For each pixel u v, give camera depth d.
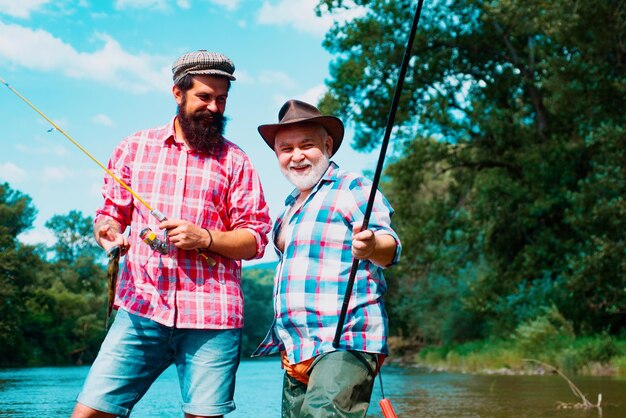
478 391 9.18
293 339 3.01
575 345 14.53
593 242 15.12
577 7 14.73
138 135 3.37
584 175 17.47
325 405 2.75
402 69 2.51
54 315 50.38
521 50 19.70
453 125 19.33
